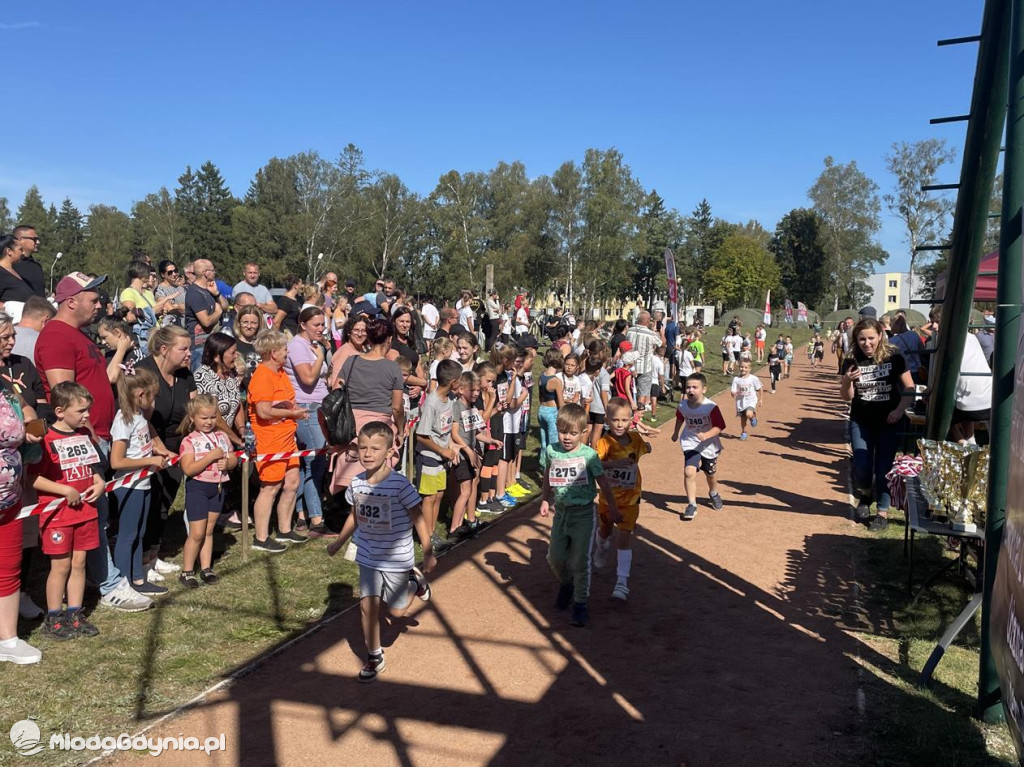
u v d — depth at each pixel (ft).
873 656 16.88
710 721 13.98
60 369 17.34
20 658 15.33
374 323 23.26
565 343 41.32
